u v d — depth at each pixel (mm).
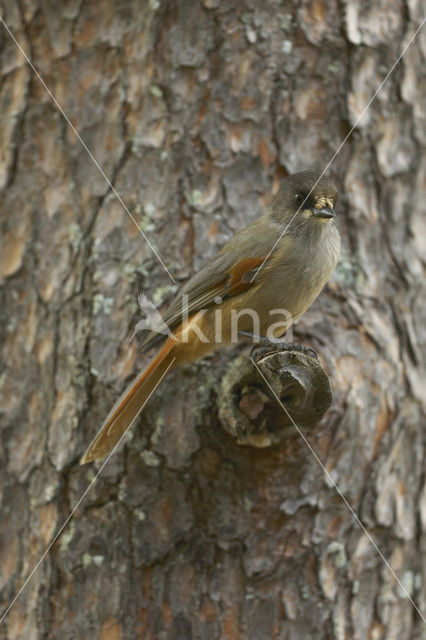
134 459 9477
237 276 9883
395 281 10664
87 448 9297
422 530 10484
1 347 10289
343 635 9656
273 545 9406
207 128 10250
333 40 10562
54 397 9969
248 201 10219
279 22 10422
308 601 9508
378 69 10766
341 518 9688
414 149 10914
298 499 9430
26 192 10430
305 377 8453
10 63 10609
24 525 9922
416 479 10477
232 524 9344
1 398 10180
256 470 9289
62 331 10055
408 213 10844
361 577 9914
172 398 9516
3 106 10594
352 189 10641
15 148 10500
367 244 10633
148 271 9977
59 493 9750
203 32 10305
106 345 9812
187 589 9359
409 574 10469
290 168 10336
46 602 9562
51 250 10273
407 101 10898
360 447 9789
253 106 10320
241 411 8898
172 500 9430
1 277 10375
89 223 10242
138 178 10203
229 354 9875
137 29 10344
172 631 9297
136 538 9414
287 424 9016
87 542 9516
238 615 9320
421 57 11031
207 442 9328
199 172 10203
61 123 10438
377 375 10039
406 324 10539
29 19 10555
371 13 10781
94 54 10422
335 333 10070
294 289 9961
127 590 9383
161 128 10266
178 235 10078
